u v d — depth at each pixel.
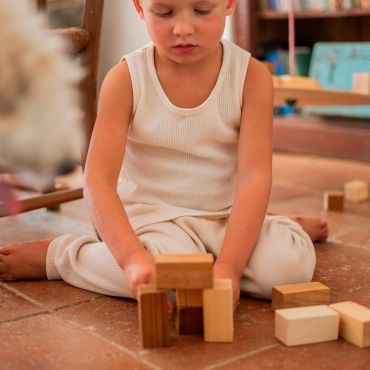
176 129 1.02
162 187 1.04
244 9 2.68
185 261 0.73
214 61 1.02
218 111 1.02
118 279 0.95
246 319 0.86
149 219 1.02
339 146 2.53
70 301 0.96
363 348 0.75
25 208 1.26
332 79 2.66
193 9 0.89
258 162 0.97
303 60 2.84
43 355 0.74
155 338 0.75
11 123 0.16
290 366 0.70
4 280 1.07
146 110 1.02
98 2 1.28
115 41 2.76
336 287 1.02
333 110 2.68
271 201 1.78
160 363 0.71
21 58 0.16
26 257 1.05
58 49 0.17
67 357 0.73
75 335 0.81
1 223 1.52
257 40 2.79
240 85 1.02
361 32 2.83
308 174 2.23
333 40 2.93
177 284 0.73
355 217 1.59
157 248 0.92
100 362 0.71
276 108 2.90
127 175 1.08
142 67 1.02
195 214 1.03
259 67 1.05
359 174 2.23
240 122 1.04
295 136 2.68
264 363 0.71
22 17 0.16
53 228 1.48
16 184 0.17
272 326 0.84
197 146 1.03
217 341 0.77
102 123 0.98
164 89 1.01
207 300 0.76
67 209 1.68
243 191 0.94
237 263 0.87
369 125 2.58
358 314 0.78
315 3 2.60
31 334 0.81
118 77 1.01
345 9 2.52
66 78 0.17
